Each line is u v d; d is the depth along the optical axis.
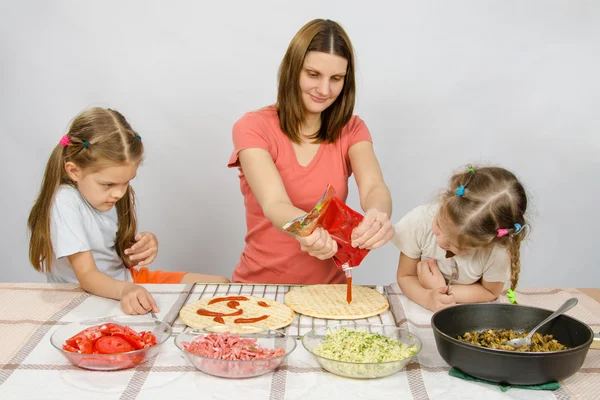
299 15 2.95
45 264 2.00
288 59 1.90
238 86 3.01
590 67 2.95
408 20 2.95
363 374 1.25
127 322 1.48
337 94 1.91
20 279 3.21
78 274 1.78
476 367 1.22
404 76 3.01
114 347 1.32
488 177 1.62
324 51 1.81
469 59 2.98
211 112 3.04
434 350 1.41
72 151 1.82
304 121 2.01
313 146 2.09
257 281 2.18
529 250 3.16
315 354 1.28
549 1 2.90
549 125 3.02
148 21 2.93
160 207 3.12
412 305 1.70
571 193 3.09
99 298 1.72
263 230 2.13
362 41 2.98
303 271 2.13
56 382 1.24
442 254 1.83
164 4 2.91
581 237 3.13
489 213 1.57
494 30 2.94
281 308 1.62
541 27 2.93
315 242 1.51
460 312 1.40
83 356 1.25
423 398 1.19
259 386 1.23
